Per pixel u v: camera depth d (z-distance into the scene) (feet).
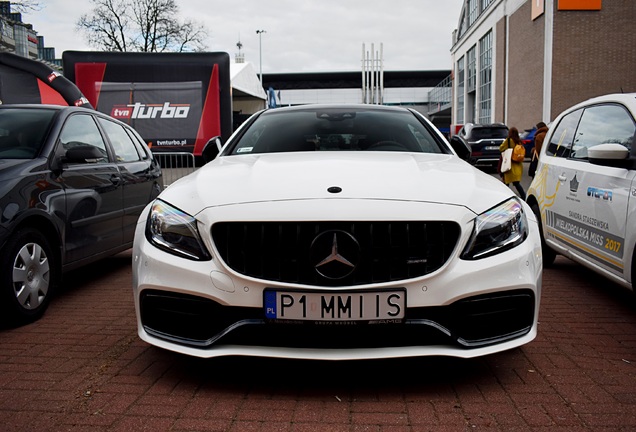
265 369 9.95
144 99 48.11
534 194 19.24
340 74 241.55
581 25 90.84
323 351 8.47
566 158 16.87
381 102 170.91
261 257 8.51
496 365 10.13
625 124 13.75
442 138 13.46
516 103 111.14
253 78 79.46
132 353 10.89
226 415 8.27
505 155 37.06
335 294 8.32
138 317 9.39
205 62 48.32
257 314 8.54
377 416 8.20
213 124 48.55
